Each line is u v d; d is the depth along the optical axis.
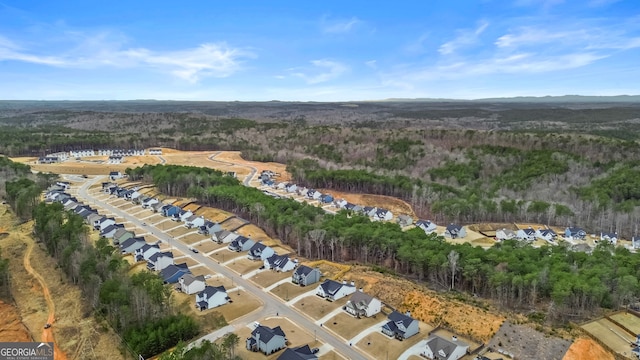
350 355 68.75
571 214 143.75
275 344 69.12
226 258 110.38
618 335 72.62
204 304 83.25
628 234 135.50
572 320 76.88
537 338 71.00
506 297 82.62
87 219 138.38
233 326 77.12
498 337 72.25
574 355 66.44
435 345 68.00
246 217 142.25
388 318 78.50
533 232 133.62
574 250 107.81
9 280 91.62
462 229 131.50
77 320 79.00
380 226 111.12
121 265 89.31
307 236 109.00
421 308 82.44
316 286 93.81
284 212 127.81
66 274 96.19
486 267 86.19
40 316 81.19
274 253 109.75
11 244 114.31
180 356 61.22
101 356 68.69
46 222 112.75
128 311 73.06
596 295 76.88
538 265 87.56
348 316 81.06
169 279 94.81
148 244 113.06
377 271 98.81
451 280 91.62
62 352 70.31
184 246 119.25
